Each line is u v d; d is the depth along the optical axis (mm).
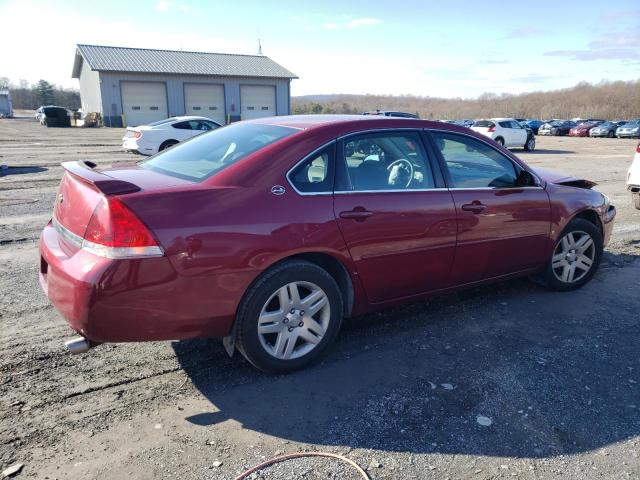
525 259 4531
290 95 44688
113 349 3662
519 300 4746
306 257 3389
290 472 2506
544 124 47188
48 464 2502
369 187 3551
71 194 3086
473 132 4238
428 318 4312
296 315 3312
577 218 4891
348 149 3525
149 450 2633
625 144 31828
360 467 2549
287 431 2818
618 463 2619
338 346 3793
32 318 4086
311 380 3328
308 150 3346
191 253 2836
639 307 4637
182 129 16672
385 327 4125
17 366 3367
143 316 2795
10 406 2936
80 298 2691
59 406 2961
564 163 18250
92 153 17797
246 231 2994
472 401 3123
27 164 14172
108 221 2699
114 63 38656
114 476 2441
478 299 4754
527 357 3680
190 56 43188
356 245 3438
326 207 3301
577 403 3127
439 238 3842
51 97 97438
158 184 3053
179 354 3623
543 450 2705
